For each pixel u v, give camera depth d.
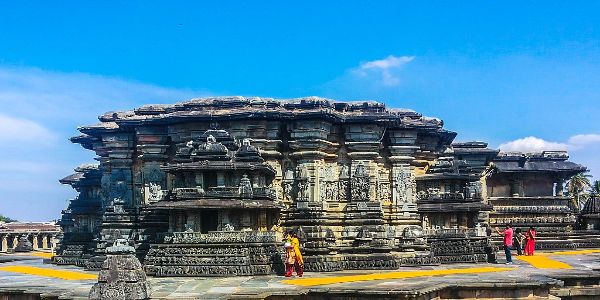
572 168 42.94
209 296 16.98
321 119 25.64
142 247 26.17
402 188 27.62
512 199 41.34
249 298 16.83
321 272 23.14
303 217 25.20
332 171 26.56
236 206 22.95
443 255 27.36
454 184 29.06
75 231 31.64
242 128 25.94
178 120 26.31
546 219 41.16
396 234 27.08
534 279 19.62
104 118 28.94
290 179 26.09
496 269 23.89
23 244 44.53
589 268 24.34
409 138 27.86
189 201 23.39
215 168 23.55
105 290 16.34
